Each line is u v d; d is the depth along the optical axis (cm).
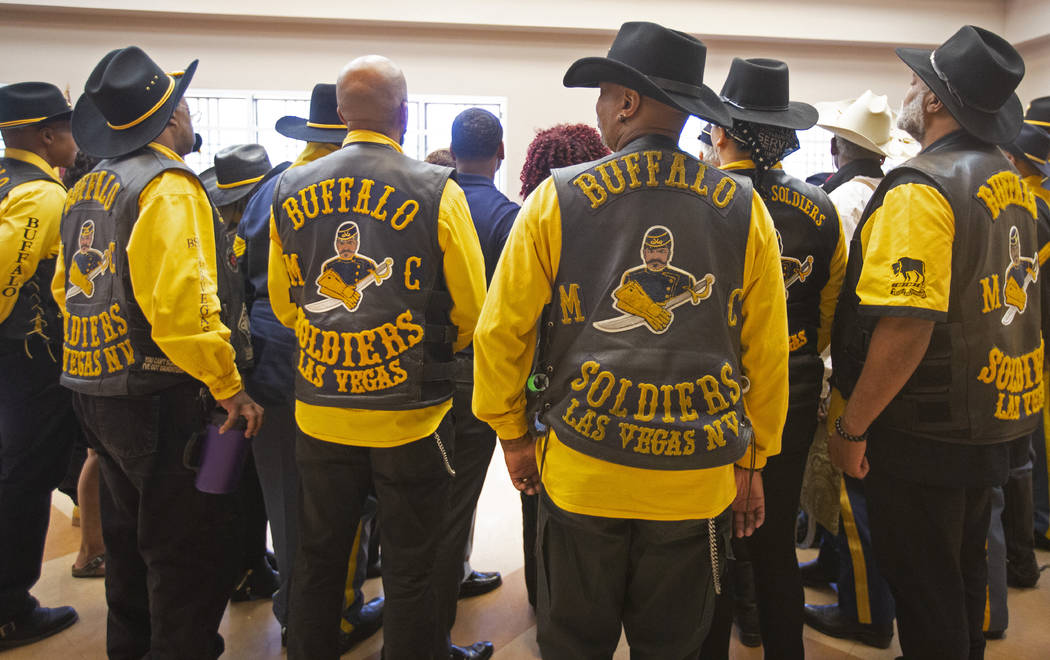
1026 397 155
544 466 127
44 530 218
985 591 177
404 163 155
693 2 714
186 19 663
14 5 618
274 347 187
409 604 159
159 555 171
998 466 155
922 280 139
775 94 163
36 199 207
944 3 752
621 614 135
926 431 151
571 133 207
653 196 118
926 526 158
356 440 152
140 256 152
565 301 121
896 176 150
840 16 737
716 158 205
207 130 684
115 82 160
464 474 190
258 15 655
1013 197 152
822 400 202
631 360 115
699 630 130
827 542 249
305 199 153
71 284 171
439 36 709
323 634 160
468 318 161
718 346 118
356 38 695
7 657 206
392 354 150
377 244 149
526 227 122
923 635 160
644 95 124
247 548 237
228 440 166
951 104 147
